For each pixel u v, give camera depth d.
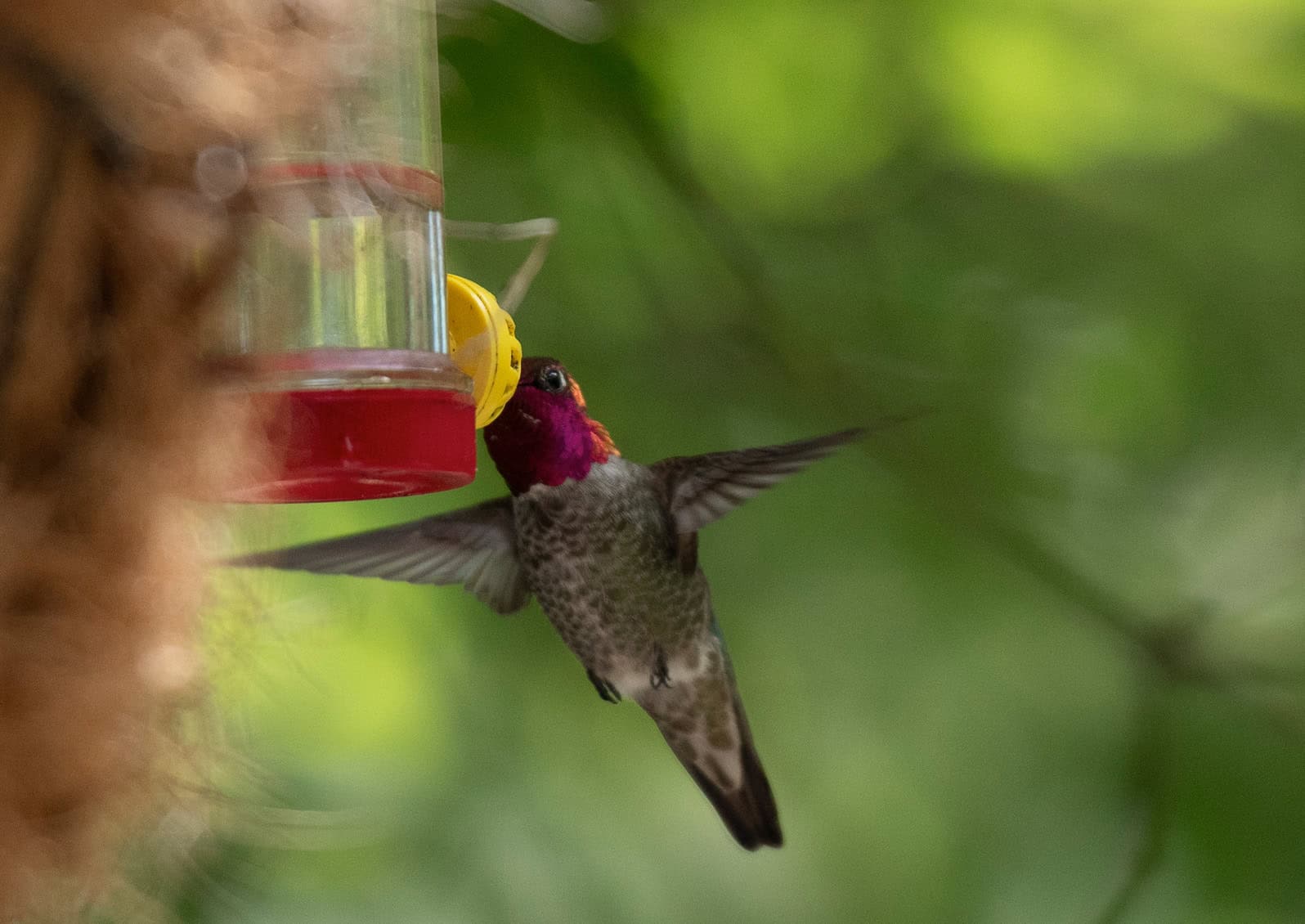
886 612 9.69
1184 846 9.19
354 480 4.19
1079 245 9.40
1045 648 9.85
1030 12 8.20
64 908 3.59
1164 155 8.84
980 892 9.63
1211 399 9.63
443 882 7.92
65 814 3.44
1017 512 9.35
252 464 3.77
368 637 7.94
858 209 9.34
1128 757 9.59
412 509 7.90
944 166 9.04
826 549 9.61
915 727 9.80
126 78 3.19
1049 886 9.64
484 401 4.89
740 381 9.35
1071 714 9.91
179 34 3.25
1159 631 9.54
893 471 9.35
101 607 3.38
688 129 8.66
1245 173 8.94
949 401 9.33
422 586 8.27
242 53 3.37
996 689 9.90
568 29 7.47
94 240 3.29
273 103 3.45
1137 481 9.83
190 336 3.43
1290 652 9.58
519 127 7.94
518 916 8.09
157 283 3.36
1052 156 8.70
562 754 8.57
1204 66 8.34
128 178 3.29
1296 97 8.41
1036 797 9.84
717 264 9.34
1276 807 9.22
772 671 9.58
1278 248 9.21
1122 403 9.59
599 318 9.18
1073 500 9.69
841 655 9.62
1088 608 9.41
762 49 8.24
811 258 9.42
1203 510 9.88
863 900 9.53
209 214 3.37
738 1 8.06
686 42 8.16
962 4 8.20
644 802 8.81
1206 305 9.47
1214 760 9.34
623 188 8.89
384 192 4.33
